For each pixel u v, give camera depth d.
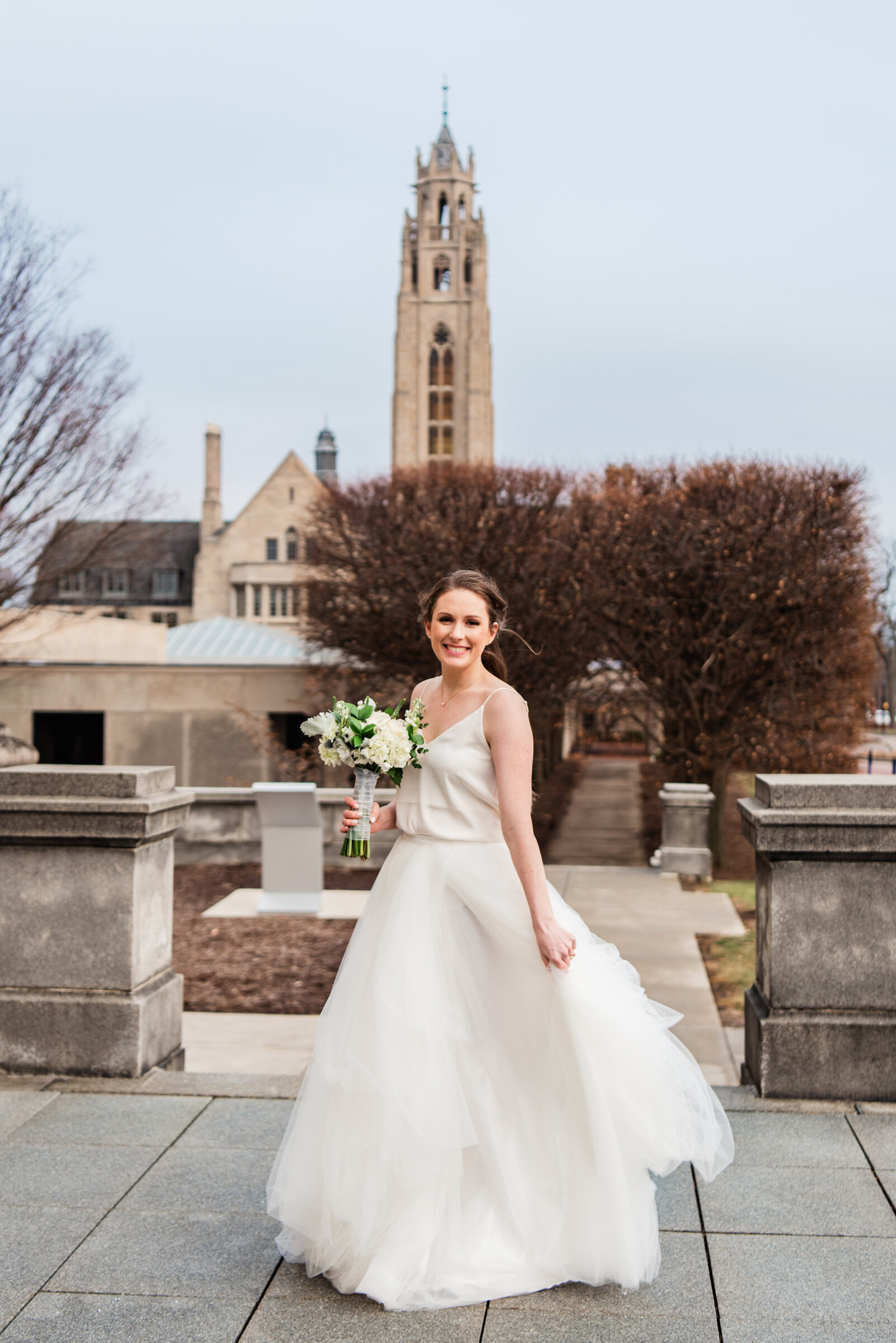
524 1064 2.72
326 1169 2.62
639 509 16.55
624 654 16.83
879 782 3.84
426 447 68.44
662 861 11.40
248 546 65.56
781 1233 2.89
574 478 19.94
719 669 15.73
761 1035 3.83
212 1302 2.58
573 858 16.47
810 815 3.70
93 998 4.05
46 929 4.09
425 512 20.12
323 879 11.80
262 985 7.14
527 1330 2.46
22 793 4.07
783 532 15.03
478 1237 2.65
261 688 22.91
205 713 22.95
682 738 16.00
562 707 18.58
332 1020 2.76
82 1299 2.59
